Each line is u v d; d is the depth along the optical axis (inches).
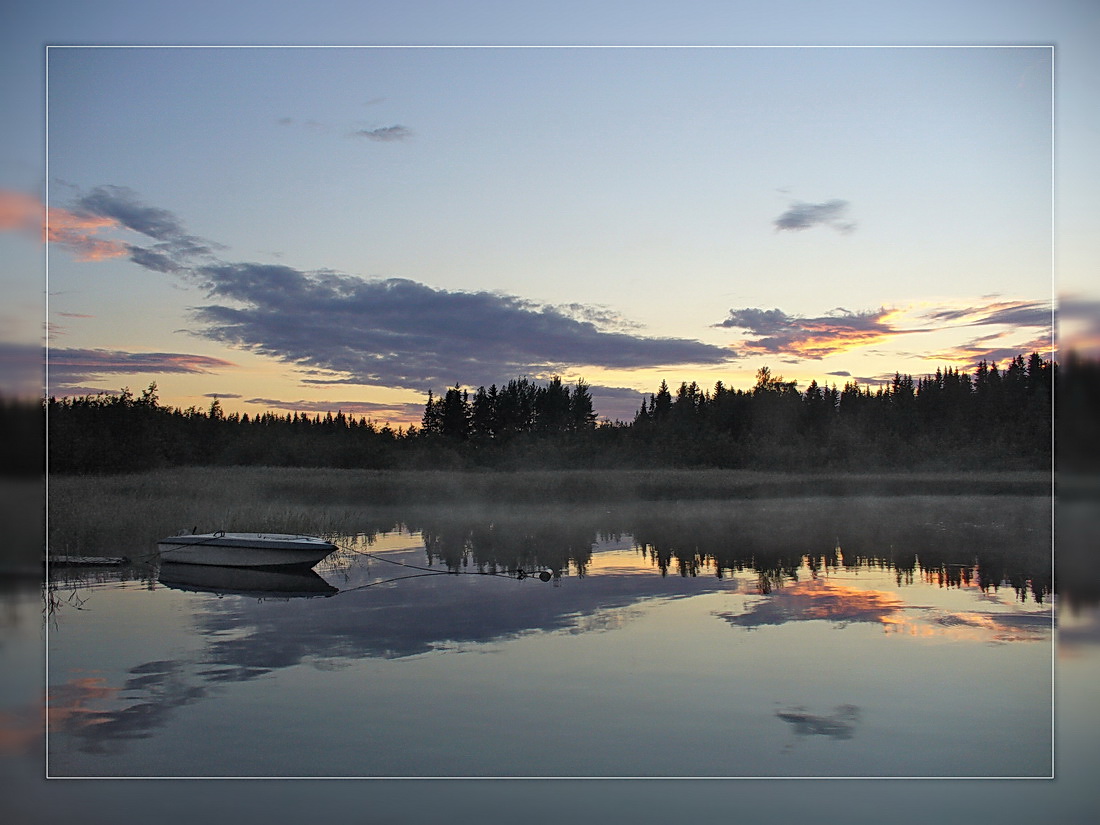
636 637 312.8
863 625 331.3
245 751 212.2
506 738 220.2
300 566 466.9
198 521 633.6
